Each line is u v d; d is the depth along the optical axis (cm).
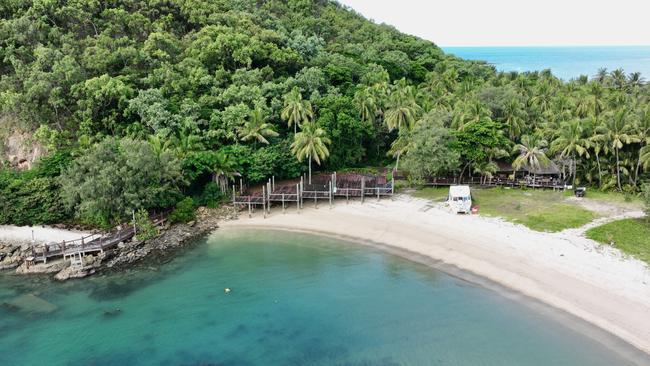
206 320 3750
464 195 5722
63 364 3241
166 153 5478
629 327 3350
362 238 5216
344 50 10775
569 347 3238
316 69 8281
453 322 3606
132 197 5103
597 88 8369
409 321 3650
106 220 5244
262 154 6438
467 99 8081
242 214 5991
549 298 3781
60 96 6391
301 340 3475
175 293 4144
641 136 6041
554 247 4556
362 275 4422
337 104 7431
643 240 4600
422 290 4094
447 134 6488
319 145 6419
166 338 3525
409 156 6512
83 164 5156
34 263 4584
